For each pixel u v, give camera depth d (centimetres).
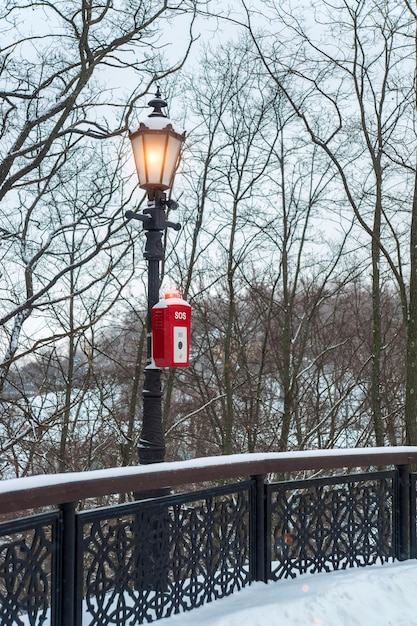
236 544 409
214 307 1769
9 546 283
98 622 325
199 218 1510
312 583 419
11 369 818
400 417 1688
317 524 454
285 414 1535
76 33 685
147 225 458
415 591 420
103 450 1368
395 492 498
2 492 262
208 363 1762
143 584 351
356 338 1959
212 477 371
